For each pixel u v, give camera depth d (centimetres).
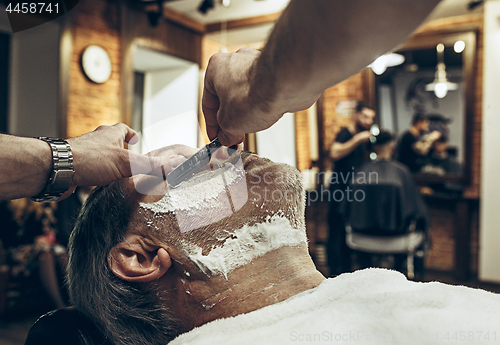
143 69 460
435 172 479
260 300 71
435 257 470
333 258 390
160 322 76
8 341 258
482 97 455
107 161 67
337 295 67
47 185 63
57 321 79
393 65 487
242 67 50
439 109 474
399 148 494
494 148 441
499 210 437
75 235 84
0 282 283
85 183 66
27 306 303
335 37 38
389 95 492
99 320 80
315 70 40
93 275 79
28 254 273
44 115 396
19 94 417
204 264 71
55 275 248
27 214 304
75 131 393
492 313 63
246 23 490
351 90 501
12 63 418
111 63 422
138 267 75
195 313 74
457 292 67
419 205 332
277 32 42
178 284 75
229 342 62
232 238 72
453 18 464
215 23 506
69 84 386
